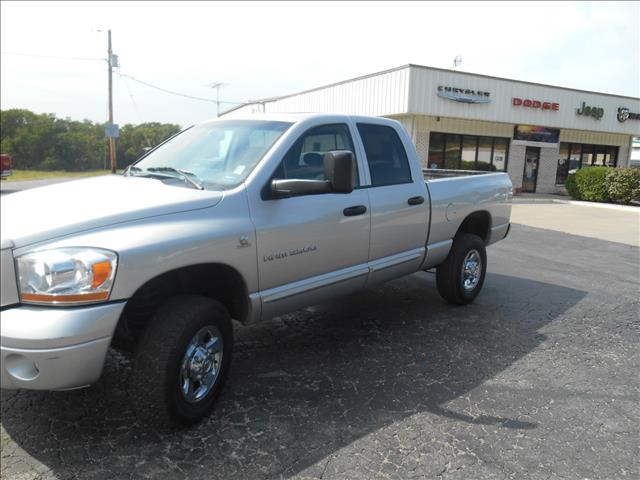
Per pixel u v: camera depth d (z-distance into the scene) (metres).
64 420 3.22
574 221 14.63
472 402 3.60
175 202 3.12
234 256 3.28
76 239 2.70
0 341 2.54
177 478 2.70
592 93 23.78
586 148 26.28
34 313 2.56
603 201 20.92
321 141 4.05
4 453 2.87
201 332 3.13
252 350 4.40
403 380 3.89
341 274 4.14
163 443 3.00
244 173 3.56
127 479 2.68
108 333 2.68
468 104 20.41
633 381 4.02
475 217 5.88
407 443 3.07
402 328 5.01
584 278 7.47
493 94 20.94
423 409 3.48
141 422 3.07
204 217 3.18
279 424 3.24
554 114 22.89
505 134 23.22
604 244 10.80
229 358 3.41
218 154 3.87
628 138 27.16
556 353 4.53
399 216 4.59
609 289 6.84
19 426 3.15
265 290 3.59
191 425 3.18
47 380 2.56
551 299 6.23
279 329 4.91
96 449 2.93
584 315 5.64
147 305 3.21
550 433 3.23
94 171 75.94
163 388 2.92
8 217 2.94
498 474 2.81
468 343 4.68
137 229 2.88
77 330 2.56
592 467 2.90
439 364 4.20
